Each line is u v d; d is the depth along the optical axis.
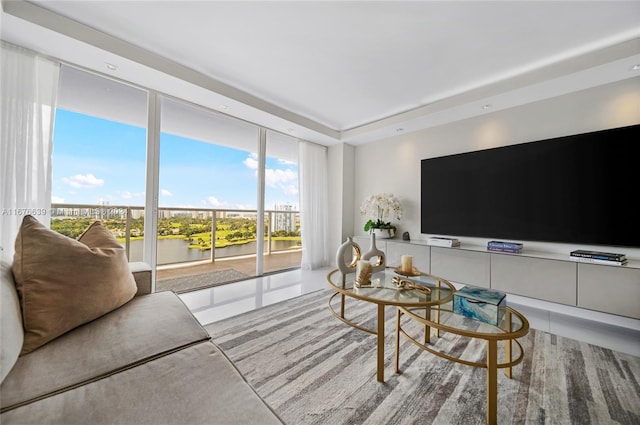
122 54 2.02
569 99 2.43
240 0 1.63
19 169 1.85
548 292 2.21
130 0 1.64
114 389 0.72
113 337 1.00
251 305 2.49
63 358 0.86
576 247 2.34
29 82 1.90
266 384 1.35
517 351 1.70
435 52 2.13
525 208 2.61
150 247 2.54
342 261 2.02
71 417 0.62
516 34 1.91
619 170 2.13
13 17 1.60
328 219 4.34
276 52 2.17
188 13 1.75
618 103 2.20
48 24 1.71
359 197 4.27
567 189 2.37
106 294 1.15
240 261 4.46
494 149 2.84
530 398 1.27
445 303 1.48
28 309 0.94
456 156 3.13
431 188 3.36
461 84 2.65
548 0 1.59
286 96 2.95
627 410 1.19
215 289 2.97
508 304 2.61
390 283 1.81
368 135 3.78
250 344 1.75
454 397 1.27
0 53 1.80
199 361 0.88
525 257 2.33
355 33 1.92
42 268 1.01
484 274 2.58
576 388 1.34
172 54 2.21
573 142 2.35
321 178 4.25
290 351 1.67
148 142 2.52
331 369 1.48
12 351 0.76
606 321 2.15
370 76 2.51
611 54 1.95
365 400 1.25
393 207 3.56
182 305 1.36
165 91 2.56
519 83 2.38
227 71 2.46
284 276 3.58
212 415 0.65
